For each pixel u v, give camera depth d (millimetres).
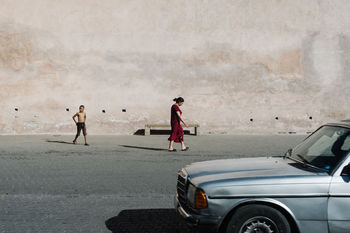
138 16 20141
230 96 20297
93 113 19984
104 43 20031
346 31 20359
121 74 20078
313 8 20328
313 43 20391
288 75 20375
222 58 20297
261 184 3943
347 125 4758
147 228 5164
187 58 20219
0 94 19672
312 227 3887
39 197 6898
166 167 10016
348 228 3865
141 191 7367
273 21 20328
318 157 4691
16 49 19719
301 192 3893
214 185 3998
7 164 10477
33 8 19828
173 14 20172
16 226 5227
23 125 19781
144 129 20109
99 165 10336
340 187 3881
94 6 20016
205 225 3969
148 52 20141
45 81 19812
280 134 20250
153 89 20172
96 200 6691
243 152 12727
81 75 19938
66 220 5516
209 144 15336
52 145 15016
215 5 20234
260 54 20312
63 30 19922
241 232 3904
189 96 20234
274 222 3891
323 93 20391
